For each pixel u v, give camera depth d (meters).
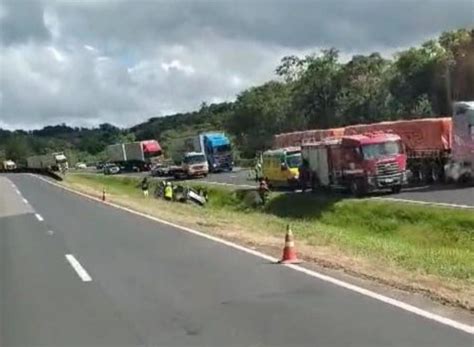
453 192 35.00
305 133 55.38
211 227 23.11
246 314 9.47
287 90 112.88
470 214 27.09
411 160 42.09
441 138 40.06
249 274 12.86
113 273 13.76
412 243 26.69
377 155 37.88
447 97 73.62
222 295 10.93
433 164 40.62
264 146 106.69
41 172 108.69
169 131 173.50
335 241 19.64
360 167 38.09
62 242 19.97
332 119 92.44
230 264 14.27
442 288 10.78
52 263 15.62
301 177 45.34
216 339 8.22
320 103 96.44
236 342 8.04
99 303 10.75
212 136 77.62
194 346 7.94
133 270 14.03
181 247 17.55
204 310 9.87
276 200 42.44
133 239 19.92
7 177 99.88
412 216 29.72
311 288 11.20
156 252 16.78
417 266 13.48
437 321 8.63
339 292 10.78
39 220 28.36
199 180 65.38
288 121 104.19
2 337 8.74
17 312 10.29
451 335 7.94
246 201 45.47
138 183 72.25
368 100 84.88
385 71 88.19
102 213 31.02
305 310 9.54
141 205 36.31
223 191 50.09
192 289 11.57
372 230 30.72
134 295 11.30
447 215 27.86
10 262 16.09
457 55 73.12
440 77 75.12
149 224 24.70
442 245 25.72
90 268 14.58
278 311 9.55
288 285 11.54
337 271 12.97
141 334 8.62
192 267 14.06
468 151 37.81
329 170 41.56
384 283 11.51
